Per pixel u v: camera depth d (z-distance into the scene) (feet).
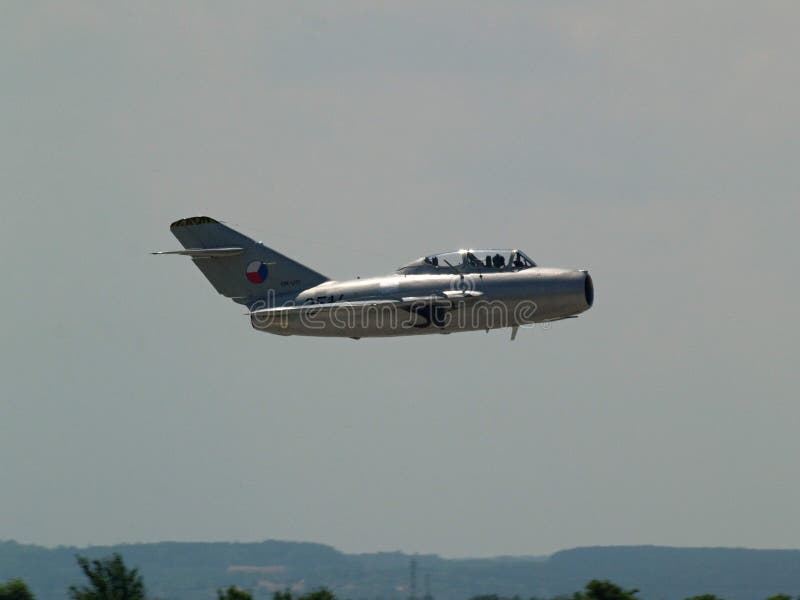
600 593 391.65
